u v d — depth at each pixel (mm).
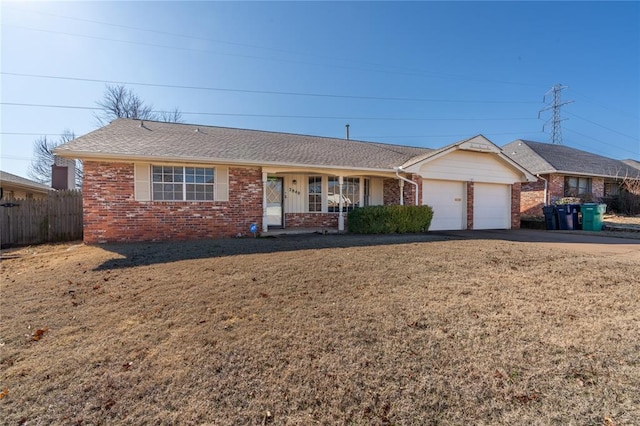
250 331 3488
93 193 9422
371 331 3430
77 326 3779
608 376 2582
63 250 8930
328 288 4793
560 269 5805
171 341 3332
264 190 11180
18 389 2631
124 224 9711
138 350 3182
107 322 3850
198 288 4891
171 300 4449
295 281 5141
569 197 18031
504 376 2629
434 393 2459
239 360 2953
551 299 4277
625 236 10891
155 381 2686
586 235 11312
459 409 2291
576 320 3613
